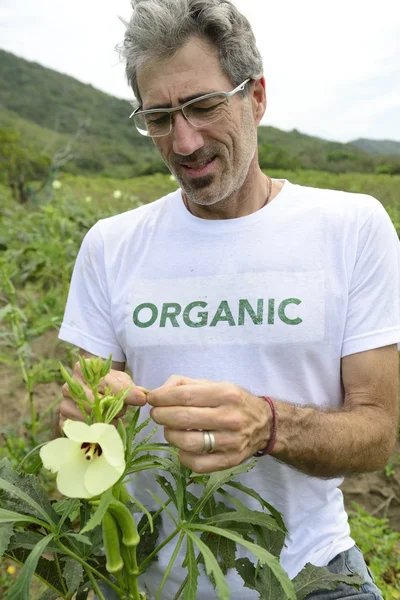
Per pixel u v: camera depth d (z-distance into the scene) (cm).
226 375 78
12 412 201
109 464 44
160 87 72
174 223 81
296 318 76
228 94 72
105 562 63
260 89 80
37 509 53
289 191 81
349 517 153
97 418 50
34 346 225
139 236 83
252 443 62
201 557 63
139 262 82
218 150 74
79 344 85
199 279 79
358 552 80
